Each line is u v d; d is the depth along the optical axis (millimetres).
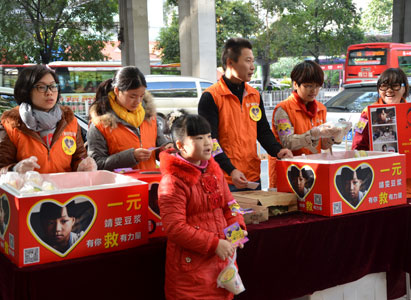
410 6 16891
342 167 2281
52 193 1704
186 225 1766
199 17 13000
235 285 1828
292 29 24719
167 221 1770
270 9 24125
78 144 2398
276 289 2205
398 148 2717
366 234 2404
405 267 2582
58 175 2092
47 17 16812
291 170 2434
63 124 2303
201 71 13172
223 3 22781
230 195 2006
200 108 2664
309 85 2742
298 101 2801
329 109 7184
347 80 13984
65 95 13562
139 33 15398
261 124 2793
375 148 2676
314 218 2281
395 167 2492
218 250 1771
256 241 2117
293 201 2377
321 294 2406
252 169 2723
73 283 1743
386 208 2469
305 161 2346
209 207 1858
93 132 2406
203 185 1853
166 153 1845
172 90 10609
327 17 24922
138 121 2449
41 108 2205
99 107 2416
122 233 1868
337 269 2350
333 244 2314
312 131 2553
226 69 2664
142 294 1913
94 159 2373
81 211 1770
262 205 2230
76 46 18734
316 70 2721
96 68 13766
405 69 13438
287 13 24703
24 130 2180
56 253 1730
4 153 2168
